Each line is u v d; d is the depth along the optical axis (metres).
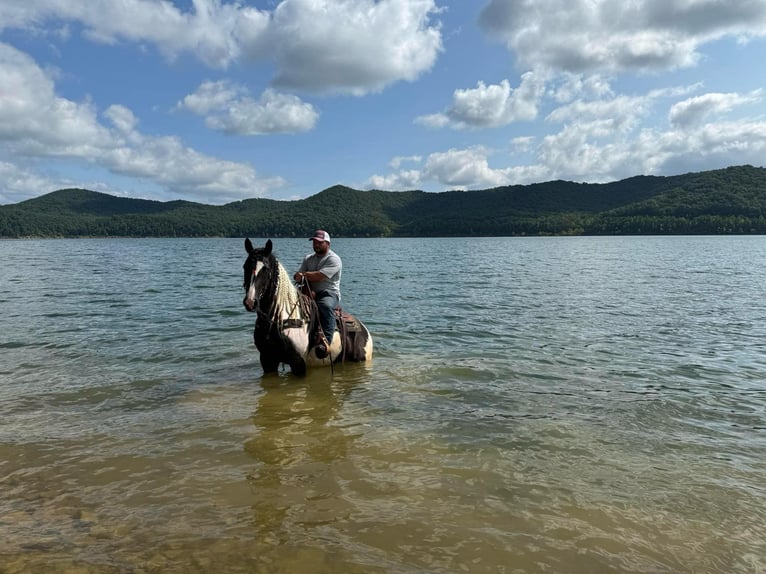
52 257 50.72
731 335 10.95
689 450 4.94
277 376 7.61
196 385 7.11
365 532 3.38
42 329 11.25
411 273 29.97
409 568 3.00
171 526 3.42
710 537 3.42
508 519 3.59
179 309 14.54
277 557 3.07
